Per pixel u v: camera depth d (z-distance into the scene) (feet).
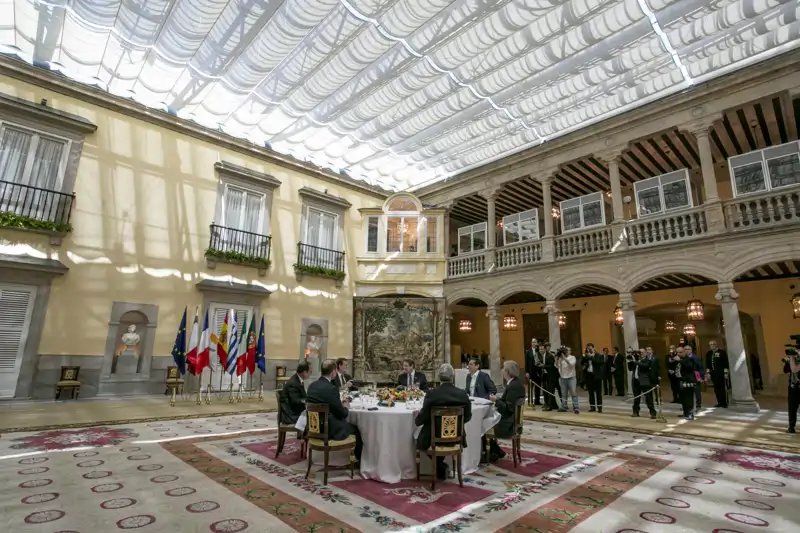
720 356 34.09
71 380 31.48
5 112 31.55
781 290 41.09
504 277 45.52
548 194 43.73
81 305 33.12
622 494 13.44
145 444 19.43
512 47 29.09
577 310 56.29
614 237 37.63
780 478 15.19
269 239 45.03
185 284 38.78
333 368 16.17
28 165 32.30
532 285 42.93
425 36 28.35
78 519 10.82
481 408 17.12
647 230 36.06
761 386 42.60
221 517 11.19
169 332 37.32
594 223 40.52
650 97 36.11
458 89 34.17
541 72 31.83
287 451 18.81
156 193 38.24
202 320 39.19
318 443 14.84
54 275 32.04
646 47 29.12
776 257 29.22
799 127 36.76
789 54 30.04
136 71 33.81
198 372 32.22
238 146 43.96
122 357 34.71
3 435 20.34
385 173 53.11
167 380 35.55
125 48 30.81
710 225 32.48
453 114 38.04
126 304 35.22
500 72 31.94
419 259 52.42
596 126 40.06
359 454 16.40
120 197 36.17
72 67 34.04
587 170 45.91
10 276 30.35
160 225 38.04
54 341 31.68
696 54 30.19
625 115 38.14
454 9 26.03
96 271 34.12
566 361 32.45
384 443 15.01
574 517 11.51
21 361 30.45
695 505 12.45
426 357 48.32
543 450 19.97
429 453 14.03
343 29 27.71
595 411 32.60
